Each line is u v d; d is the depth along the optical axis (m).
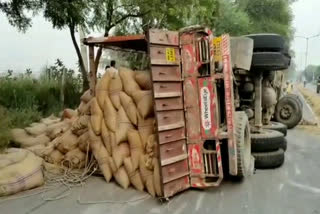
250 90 6.06
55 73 11.06
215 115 4.11
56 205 3.91
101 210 3.73
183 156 4.16
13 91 8.41
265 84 6.59
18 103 8.05
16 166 4.45
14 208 3.83
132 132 4.36
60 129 6.28
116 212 3.66
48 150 5.60
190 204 3.85
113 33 12.87
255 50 5.52
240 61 4.89
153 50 3.84
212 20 16.73
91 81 5.27
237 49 4.91
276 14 36.38
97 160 4.73
